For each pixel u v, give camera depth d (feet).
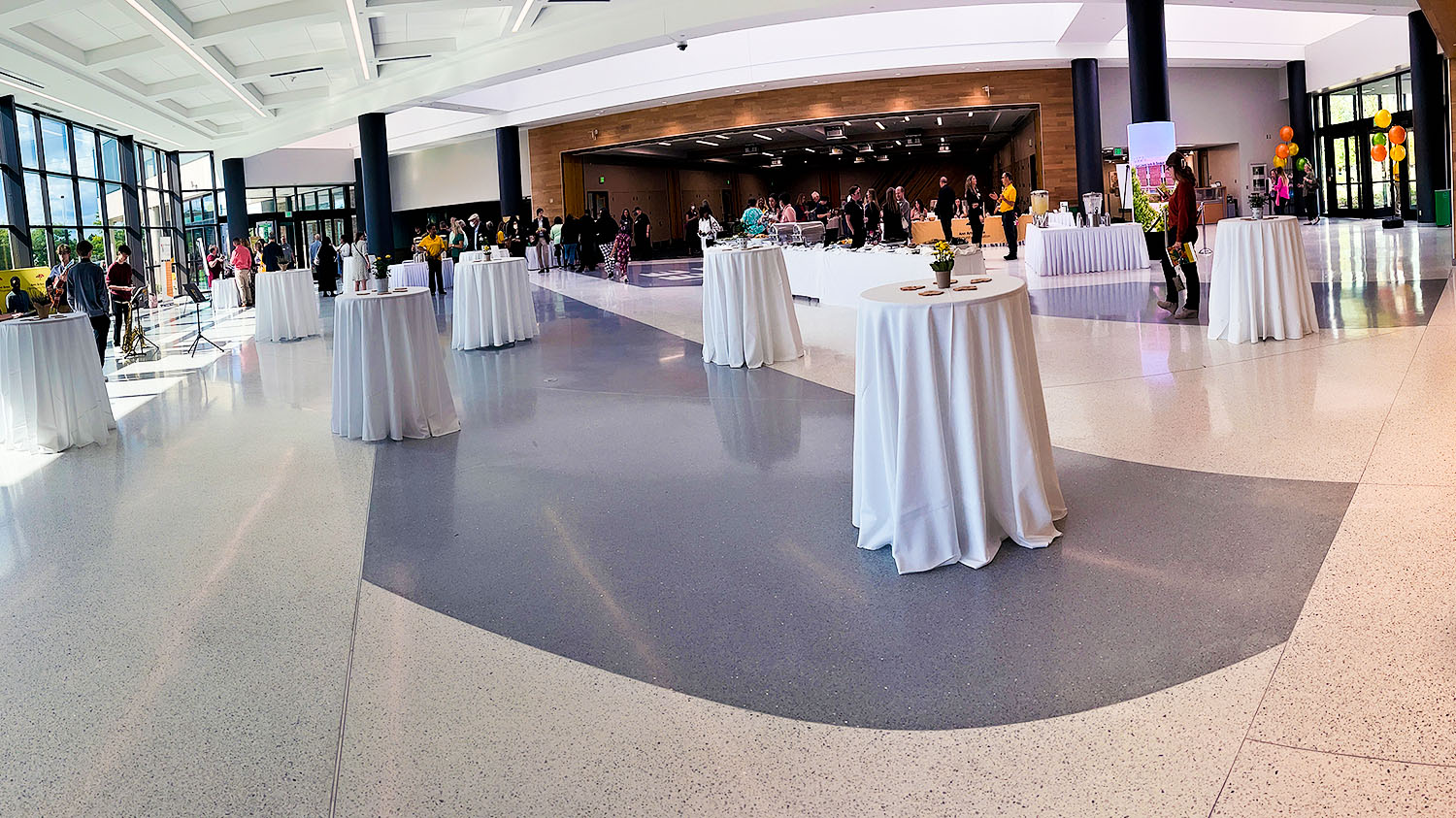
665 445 15.49
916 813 5.82
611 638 8.59
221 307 57.57
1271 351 18.74
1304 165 66.13
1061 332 23.44
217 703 7.79
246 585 10.43
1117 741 6.38
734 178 110.22
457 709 7.47
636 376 22.45
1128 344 21.06
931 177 112.37
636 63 64.39
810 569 9.86
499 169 73.82
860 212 50.11
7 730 7.56
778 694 7.38
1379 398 14.35
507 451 15.87
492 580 10.18
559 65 44.37
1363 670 6.91
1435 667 6.83
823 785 6.18
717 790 6.20
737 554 10.43
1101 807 5.73
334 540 11.83
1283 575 8.63
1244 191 69.67
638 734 6.96
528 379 23.03
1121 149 65.82
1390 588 8.13
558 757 6.71
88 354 18.43
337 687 7.97
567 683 7.79
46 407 17.72
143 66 44.88
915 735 6.68
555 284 54.44
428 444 16.75
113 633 9.33
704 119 69.82
